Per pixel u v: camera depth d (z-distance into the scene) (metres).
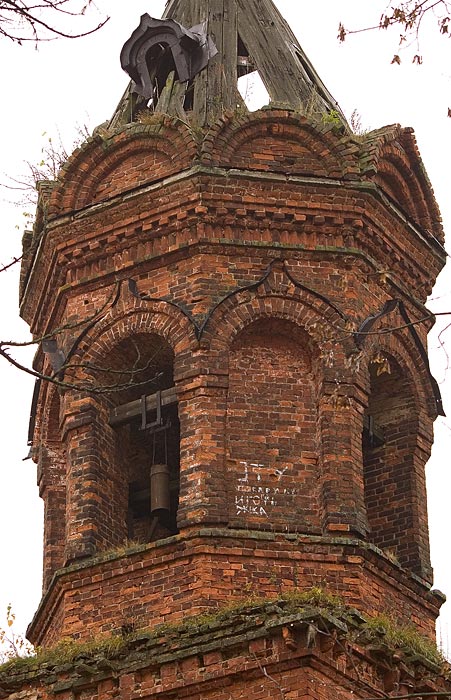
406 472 24.28
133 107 26.38
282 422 22.98
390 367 24.56
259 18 27.83
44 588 24.19
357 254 24.05
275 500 22.34
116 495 23.56
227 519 21.89
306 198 24.11
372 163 24.48
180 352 23.08
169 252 23.83
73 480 23.34
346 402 22.77
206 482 22.09
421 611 22.70
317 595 20.69
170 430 24.12
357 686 20.03
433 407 24.86
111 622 21.81
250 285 23.44
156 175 24.56
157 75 26.59
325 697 19.47
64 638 21.97
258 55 27.06
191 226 23.81
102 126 25.88
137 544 22.53
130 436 24.31
